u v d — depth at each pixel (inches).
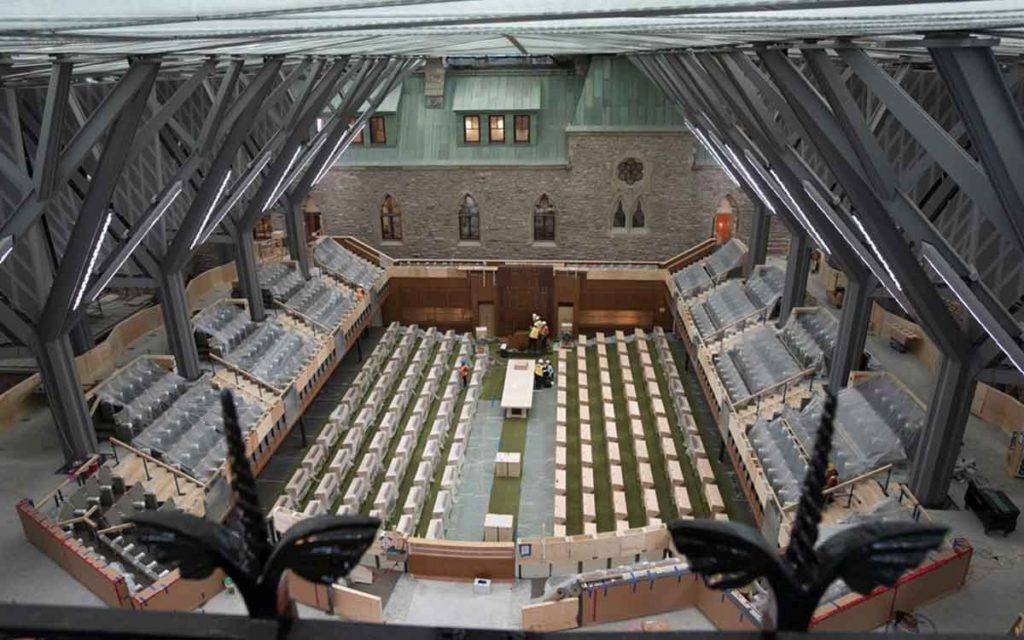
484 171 1333.7
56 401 625.9
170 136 909.2
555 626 539.5
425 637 66.3
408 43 557.0
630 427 952.3
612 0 202.2
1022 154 254.1
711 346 950.4
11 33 226.2
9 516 592.7
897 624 464.1
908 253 461.7
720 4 193.9
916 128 315.6
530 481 848.3
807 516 63.6
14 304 671.1
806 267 886.4
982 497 535.8
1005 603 479.2
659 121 1273.4
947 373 523.5
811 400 725.9
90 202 520.7
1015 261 614.5
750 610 488.7
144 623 66.2
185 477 647.1
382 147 1350.9
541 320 1286.9
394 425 947.3
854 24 251.4
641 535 640.4
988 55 245.0
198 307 1098.7
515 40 547.8
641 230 1363.2
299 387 859.4
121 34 264.5
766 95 542.9
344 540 64.0
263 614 66.7
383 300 1328.7
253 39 334.3
